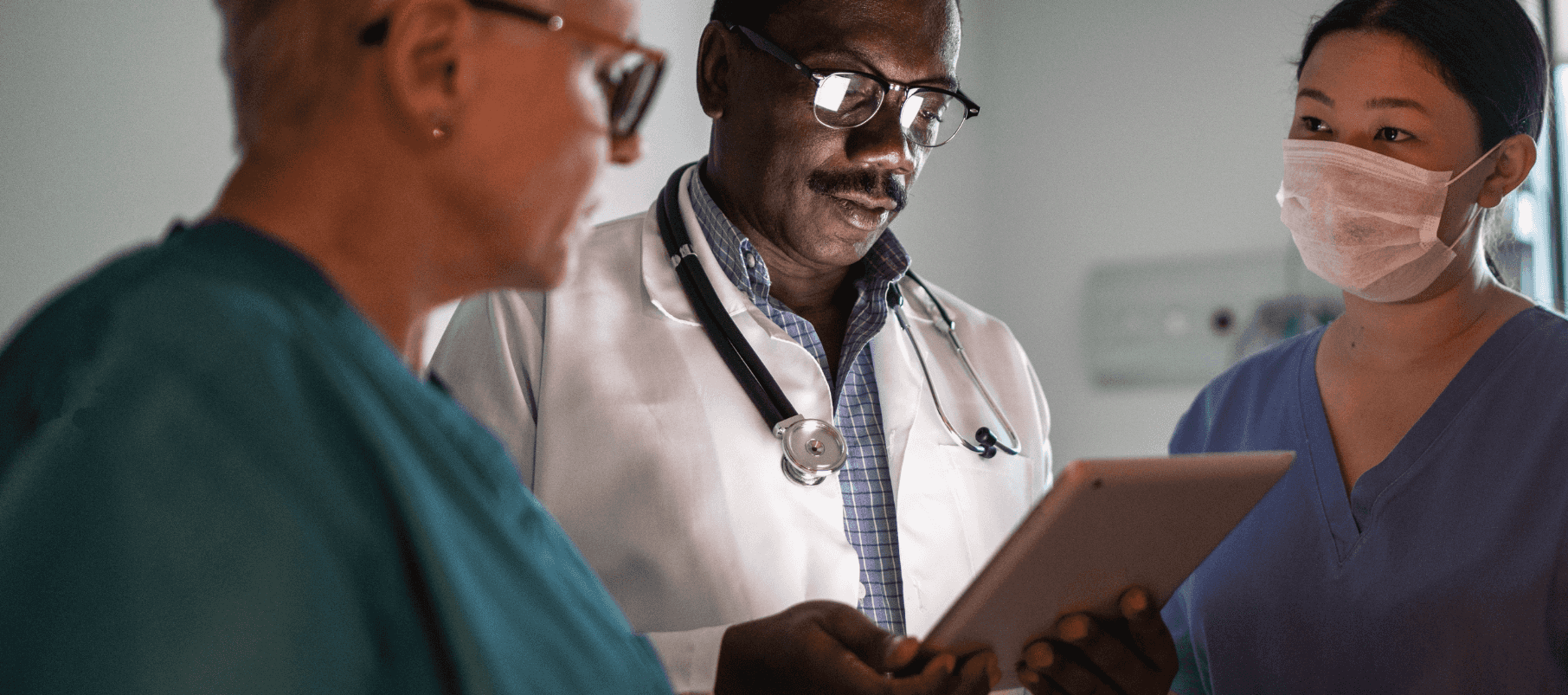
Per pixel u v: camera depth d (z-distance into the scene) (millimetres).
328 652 506
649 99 747
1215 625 1370
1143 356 3285
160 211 1461
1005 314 3543
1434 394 1310
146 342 524
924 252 3266
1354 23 1309
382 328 665
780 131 1247
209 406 515
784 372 1299
